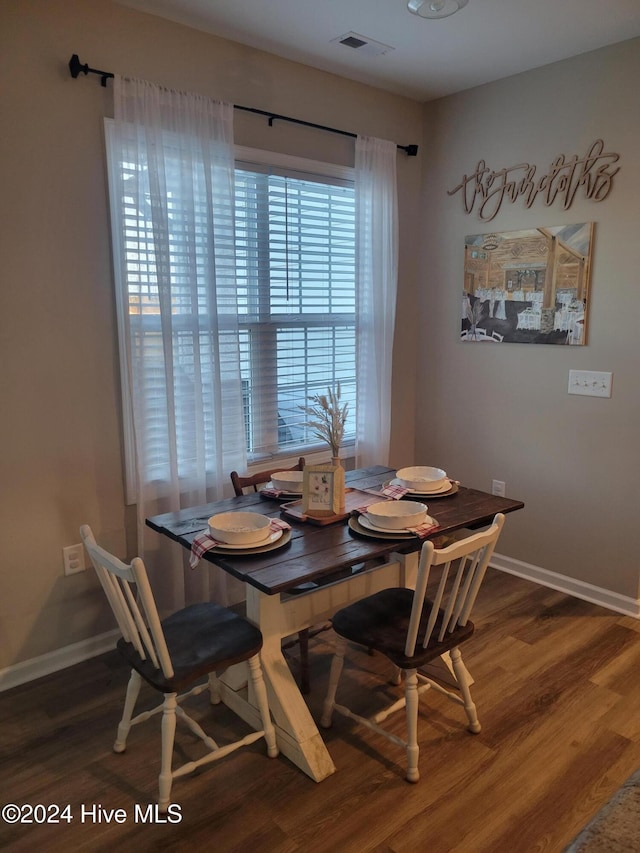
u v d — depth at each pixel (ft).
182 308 8.97
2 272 7.60
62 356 8.21
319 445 11.56
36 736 7.26
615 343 9.85
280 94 9.98
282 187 10.37
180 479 9.29
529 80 10.45
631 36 9.14
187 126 8.68
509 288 11.14
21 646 8.31
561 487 10.84
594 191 9.80
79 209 8.11
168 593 9.25
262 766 6.81
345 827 6.02
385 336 11.73
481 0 8.09
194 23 8.75
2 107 7.38
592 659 8.81
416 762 6.54
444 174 11.98
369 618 7.16
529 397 11.12
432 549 5.86
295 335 11.00
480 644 9.19
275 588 5.80
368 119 11.27
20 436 7.98
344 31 9.03
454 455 12.58
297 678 8.30
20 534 8.14
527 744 7.12
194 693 7.57
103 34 8.05
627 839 4.23
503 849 5.76
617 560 10.22
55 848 5.80
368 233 11.27
